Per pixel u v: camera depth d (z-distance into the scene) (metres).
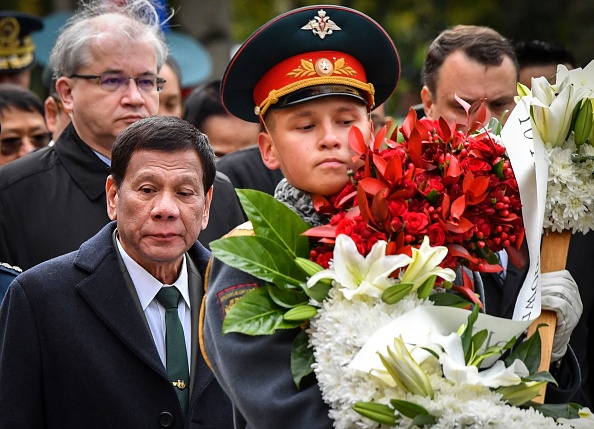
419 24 26.84
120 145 7.07
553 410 5.28
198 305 7.29
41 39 17.38
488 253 5.60
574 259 8.56
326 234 5.41
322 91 5.74
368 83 5.98
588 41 26.84
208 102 11.95
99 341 6.99
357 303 5.21
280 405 5.30
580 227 5.74
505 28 27.06
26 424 6.88
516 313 5.55
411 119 5.74
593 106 5.75
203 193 7.16
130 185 7.00
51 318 6.99
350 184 5.61
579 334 8.63
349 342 5.11
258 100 6.00
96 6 10.01
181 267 7.32
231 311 5.39
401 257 5.20
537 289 5.43
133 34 9.20
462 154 5.59
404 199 5.43
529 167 5.60
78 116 9.04
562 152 5.69
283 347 5.44
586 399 8.75
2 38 14.65
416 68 25.81
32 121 11.77
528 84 11.83
